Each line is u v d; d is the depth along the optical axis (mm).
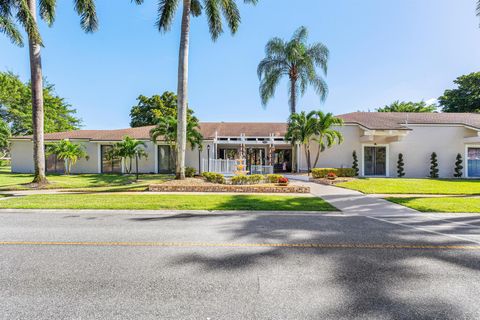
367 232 5594
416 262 3932
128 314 2590
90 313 2607
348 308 2693
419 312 2623
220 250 4461
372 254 4270
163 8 13789
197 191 12250
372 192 11672
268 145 23500
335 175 15367
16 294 2988
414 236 5293
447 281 3311
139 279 3355
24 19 12219
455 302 2818
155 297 2914
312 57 20562
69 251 4402
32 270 3637
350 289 3100
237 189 12180
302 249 4516
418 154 19531
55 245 4715
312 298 2895
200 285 3197
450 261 3975
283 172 22656
